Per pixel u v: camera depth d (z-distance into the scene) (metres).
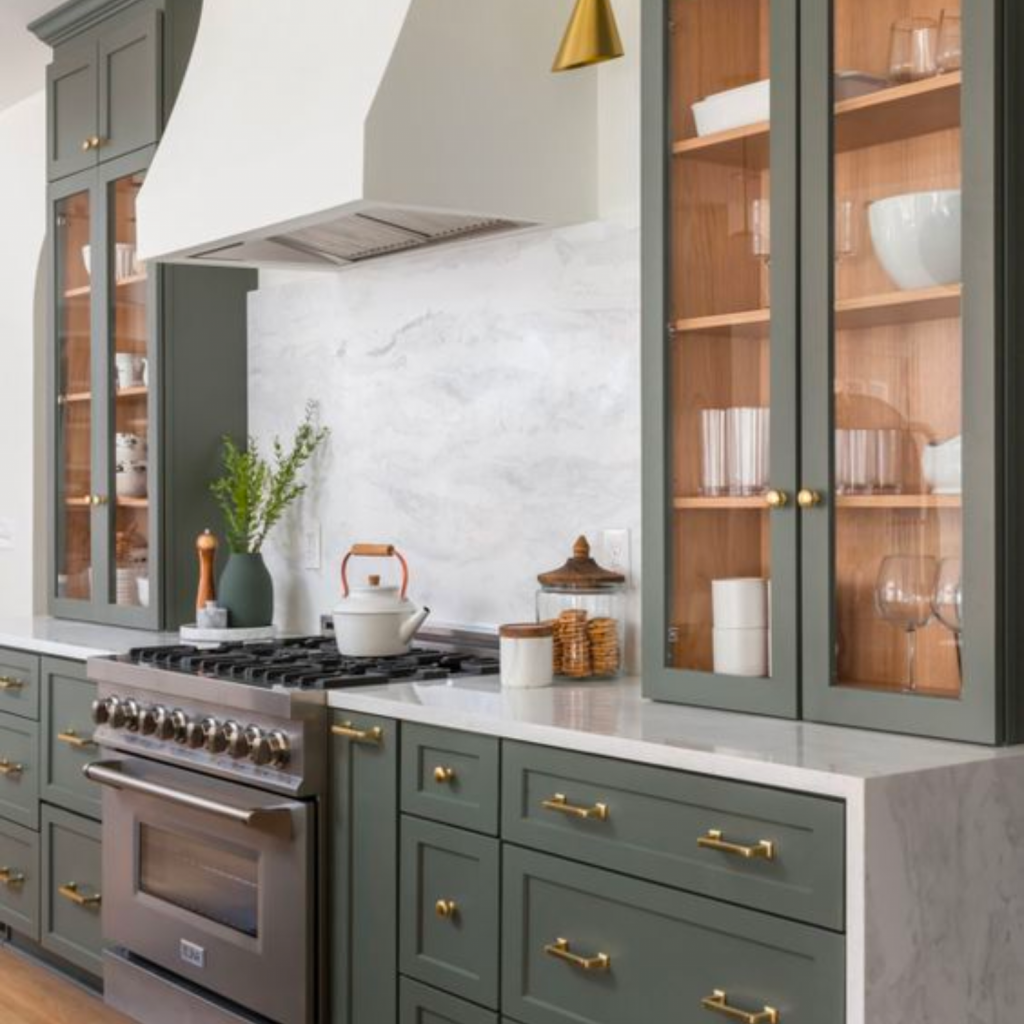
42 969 4.17
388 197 3.03
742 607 2.60
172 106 4.16
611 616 3.13
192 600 4.29
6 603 5.42
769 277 2.54
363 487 3.96
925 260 2.32
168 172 3.68
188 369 4.28
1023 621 2.26
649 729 2.44
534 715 2.61
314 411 4.13
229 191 3.41
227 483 4.13
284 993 3.02
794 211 2.50
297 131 3.21
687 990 2.26
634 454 3.21
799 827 2.09
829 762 2.12
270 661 3.39
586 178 3.28
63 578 4.67
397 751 2.82
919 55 2.32
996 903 2.16
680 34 2.71
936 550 2.31
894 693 2.36
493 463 3.54
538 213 3.22
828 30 2.45
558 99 3.24
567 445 3.36
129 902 3.54
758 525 2.58
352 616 3.40
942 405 2.30
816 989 2.07
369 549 3.62
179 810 3.34
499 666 3.33
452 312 3.65
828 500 2.45
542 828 2.51
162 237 3.66
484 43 3.15
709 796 2.21
